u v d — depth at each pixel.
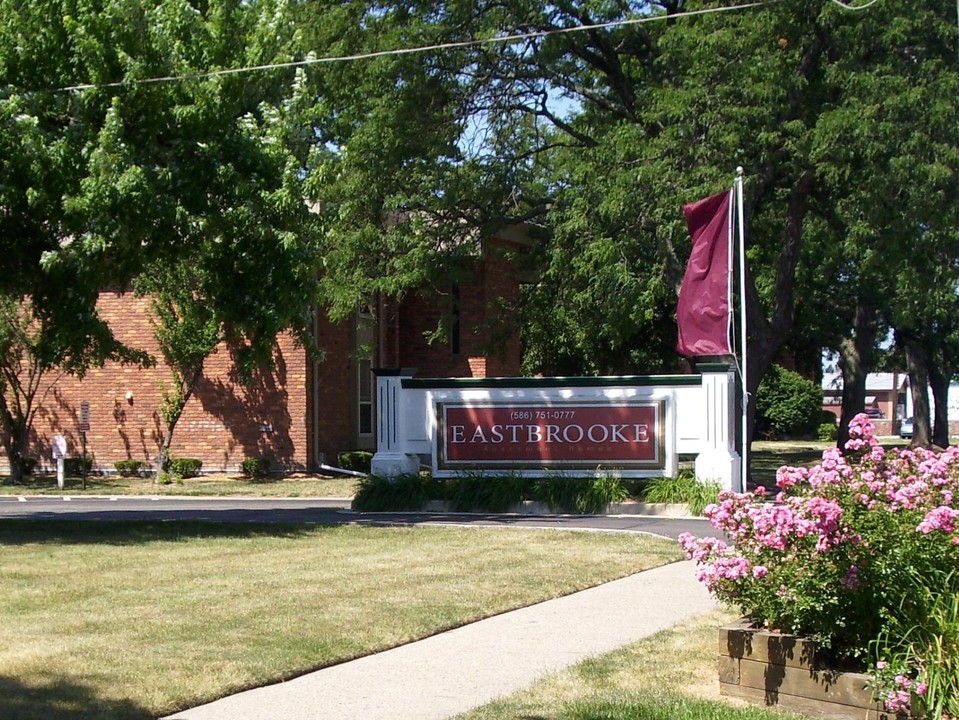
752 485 23.50
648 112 22.61
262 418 29.30
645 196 21.88
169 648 8.47
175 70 16.12
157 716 6.93
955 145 20.80
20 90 15.88
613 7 23.67
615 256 22.78
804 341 43.75
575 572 12.38
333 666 8.34
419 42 23.75
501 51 24.25
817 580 7.19
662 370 37.91
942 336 38.47
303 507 21.80
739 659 7.41
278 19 16.92
